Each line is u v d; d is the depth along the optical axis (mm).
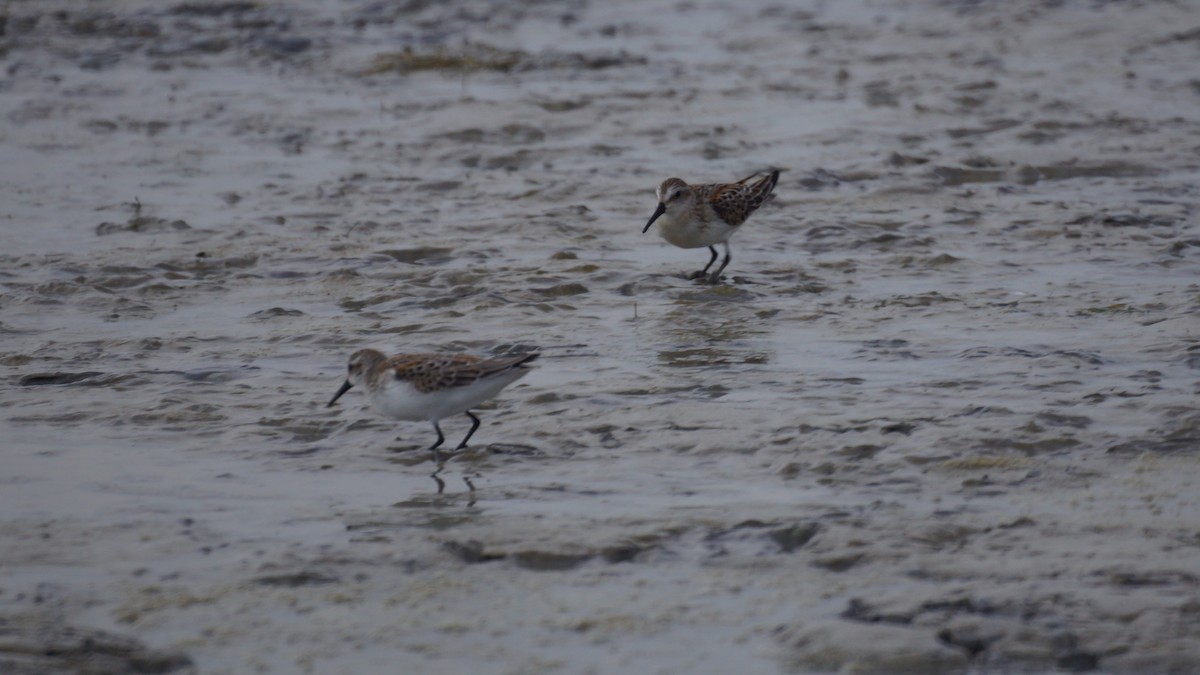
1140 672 8062
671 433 12266
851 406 12875
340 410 13172
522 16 42625
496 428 12602
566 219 21562
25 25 40094
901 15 41438
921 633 8438
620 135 27328
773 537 10016
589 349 15203
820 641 8375
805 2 44688
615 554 9797
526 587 9328
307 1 44031
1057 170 24391
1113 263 18797
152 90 32406
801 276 18453
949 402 12906
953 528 10031
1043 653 8234
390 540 10047
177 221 21234
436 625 8789
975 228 20891
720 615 8875
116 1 43469
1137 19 38562
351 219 21641
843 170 24500
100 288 17828
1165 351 14430
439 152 26156
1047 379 13516
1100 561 9414
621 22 41812
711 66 34719
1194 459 11281
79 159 26078
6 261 19188
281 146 26953
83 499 10977
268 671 8227
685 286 17812
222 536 10219
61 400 13500
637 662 8312
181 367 14648
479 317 16500
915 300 16953
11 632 8477
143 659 8234
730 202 18250
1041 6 41156
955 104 29266
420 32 40000
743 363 14570
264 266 19031
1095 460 11320
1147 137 26531
